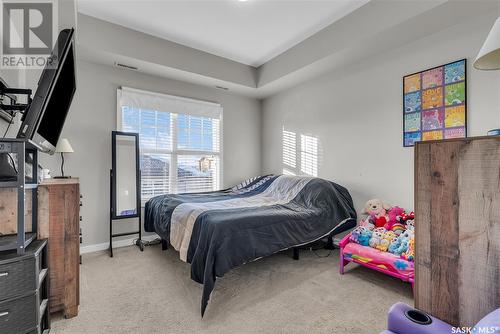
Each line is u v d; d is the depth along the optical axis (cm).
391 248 214
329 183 312
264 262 268
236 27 296
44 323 154
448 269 82
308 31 305
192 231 215
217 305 184
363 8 256
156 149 365
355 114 318
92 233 312
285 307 181
